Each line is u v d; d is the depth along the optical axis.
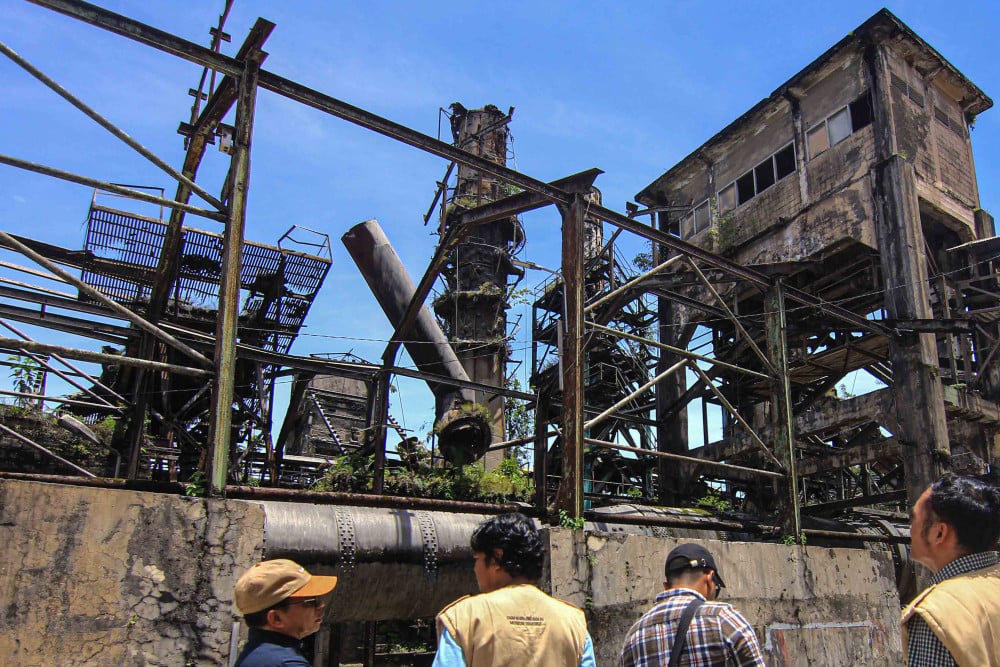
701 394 19.75
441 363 15.09
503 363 25.77
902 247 17.20
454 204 26.52
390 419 13.67
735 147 22.62
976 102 20.86
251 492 7.30
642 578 9.25
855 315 15.41
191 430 15.59
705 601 3.95
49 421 12.82
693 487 19.53
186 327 14.33
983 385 19.06
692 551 4.20
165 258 10.15
